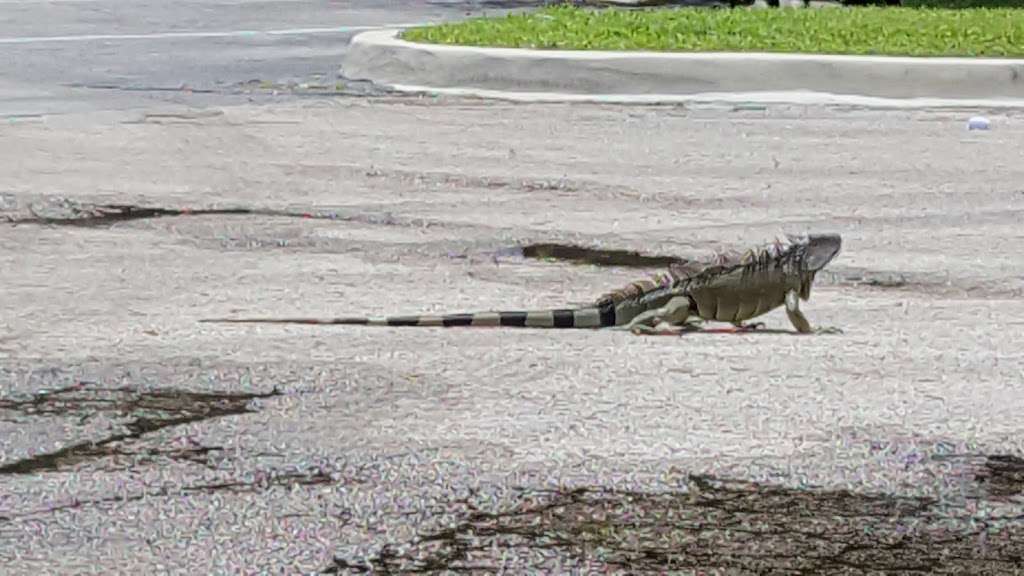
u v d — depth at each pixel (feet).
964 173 63.16
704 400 33.81
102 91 85.15
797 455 30.45
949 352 37.81
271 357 36.76
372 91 85.92
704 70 83.82
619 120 76.64
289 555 25.71
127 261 47.16
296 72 92.99
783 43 90.17
